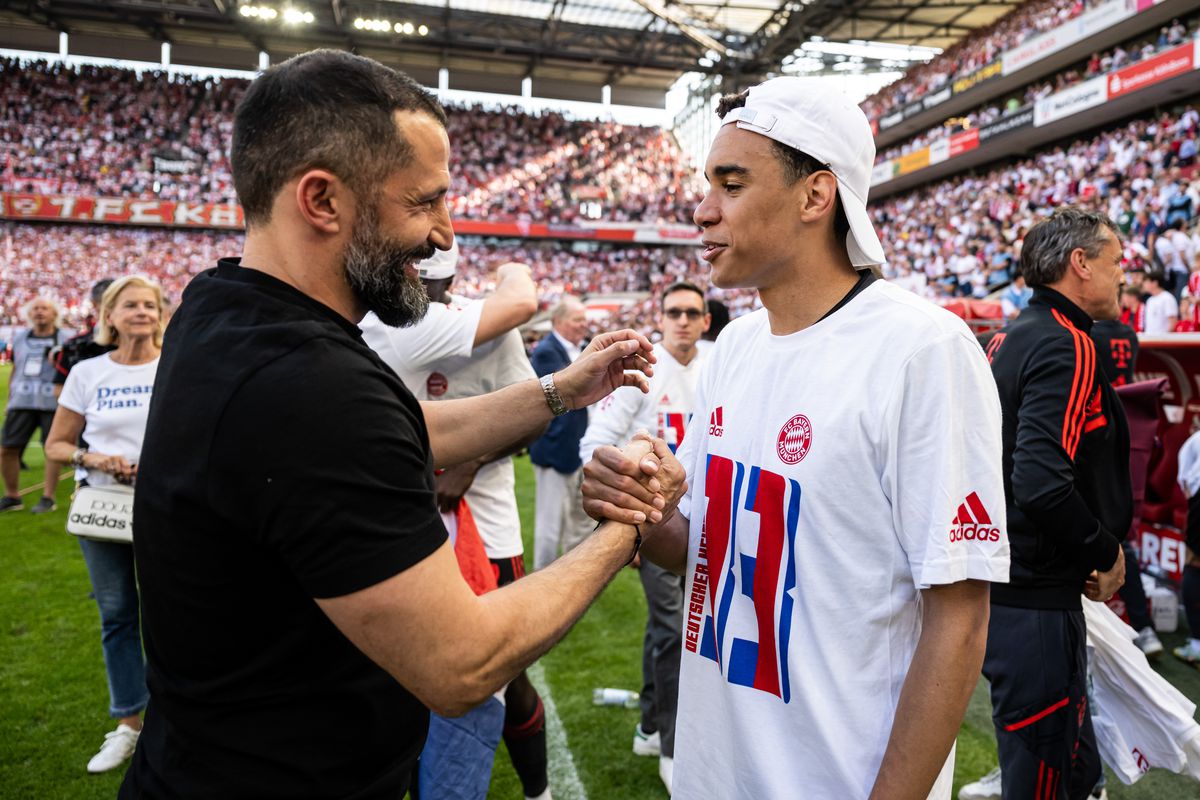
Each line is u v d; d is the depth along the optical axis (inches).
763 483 44.2
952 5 830.5
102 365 114.3
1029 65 690.8
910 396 39.3
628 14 940.6
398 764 39.4
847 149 42.2
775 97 42.3
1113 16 601.0
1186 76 546.9
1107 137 633.0
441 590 33.6
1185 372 157.9
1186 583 131.3
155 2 922.7
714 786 46.9
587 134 1224.8
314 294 38.1
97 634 152.6
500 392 59.5
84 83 1064.2
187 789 36.3
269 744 35.6
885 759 39.0
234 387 33.0
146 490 35.9
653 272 1153.4
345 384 33.5
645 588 103.6
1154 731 76.2
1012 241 600.7
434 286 86.9
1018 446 68.2
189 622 35.4
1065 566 69.1
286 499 31.9
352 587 32.0
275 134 36.4
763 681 44.0
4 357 815.7
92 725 117.5
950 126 801.6
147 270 1001.5
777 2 846.5
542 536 174.4
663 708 101.3
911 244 799.7
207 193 1038.4
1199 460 130.2
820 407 41.9
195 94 1098.7
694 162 1252.5
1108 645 76.7
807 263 44.0
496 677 35.7
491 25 983.6
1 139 1010.7
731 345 51.3
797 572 42.4
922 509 38.6
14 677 133.6
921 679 38.8
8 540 216.7
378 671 37.6
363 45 1050.1
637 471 44.7
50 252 983.6
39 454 358.9
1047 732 69.1
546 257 1141.1
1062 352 68.7
